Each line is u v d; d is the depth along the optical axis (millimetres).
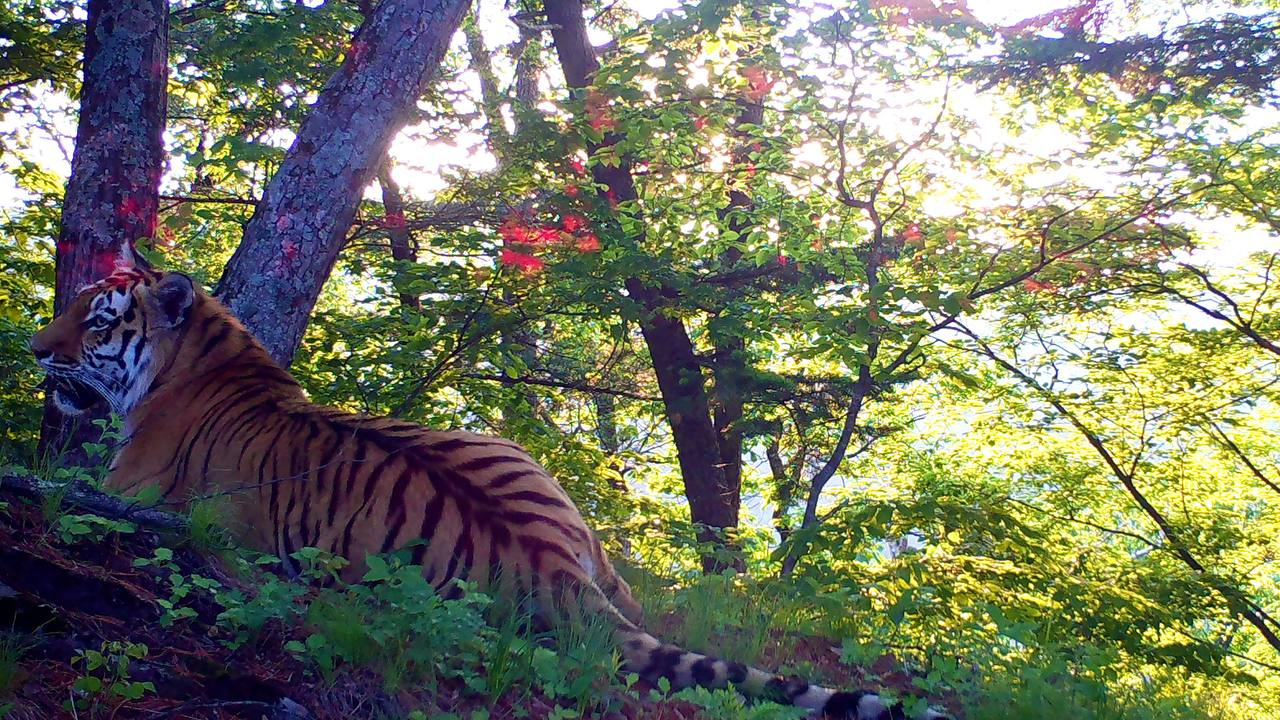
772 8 11188
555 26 13008
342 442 4371
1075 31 10438
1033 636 5293
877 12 9688
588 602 3977
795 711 3689
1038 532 7547
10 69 10078
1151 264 10711
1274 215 10727
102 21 7008
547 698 3588
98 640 3129
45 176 11148
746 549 10594
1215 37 10094
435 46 7191
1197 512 12555
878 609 6398
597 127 10719
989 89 11039
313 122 6973
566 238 10242
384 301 12445
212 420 4773
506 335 11836
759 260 11281
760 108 11516
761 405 13508
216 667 3168
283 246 6746
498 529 4035
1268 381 11641
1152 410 11906
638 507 12352
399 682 3334
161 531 3877
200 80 11625
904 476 15117
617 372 16719
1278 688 11633
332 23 10680
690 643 4762
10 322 9211
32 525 3529
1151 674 7848
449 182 11008
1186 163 10156
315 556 3848
